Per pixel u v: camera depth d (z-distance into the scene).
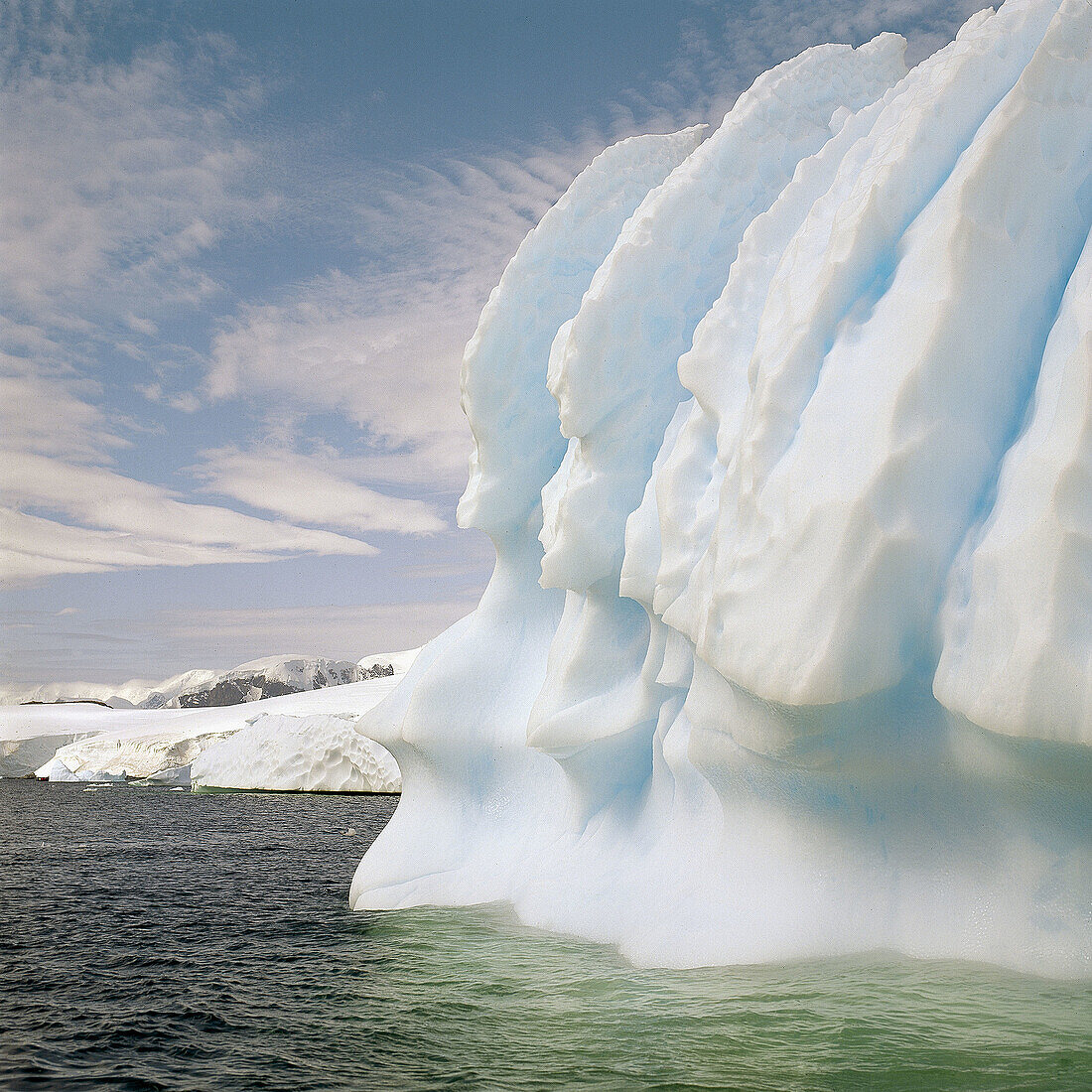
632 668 7.46
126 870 11.84
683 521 6.02
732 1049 4.14
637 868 6.78
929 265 4.70
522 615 9.12
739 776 5.56
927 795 4.98
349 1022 5.03
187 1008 5.38
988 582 4.21
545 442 9.00
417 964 6.20
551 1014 4.96
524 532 9.16
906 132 5.22
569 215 9.07
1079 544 3.93
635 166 9.35
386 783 27.33
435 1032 4.78
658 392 7.38
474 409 8.84
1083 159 4.87
